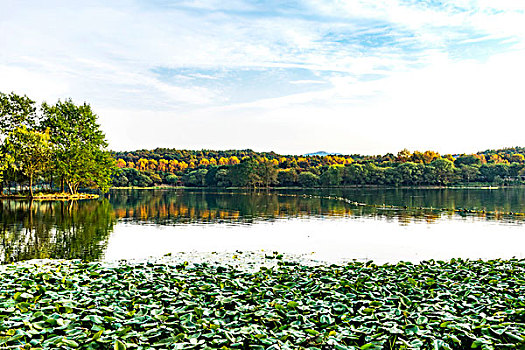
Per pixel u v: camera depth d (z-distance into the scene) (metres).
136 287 9.40
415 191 83.38
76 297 8.45
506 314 7.42
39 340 6.12
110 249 16.31
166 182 134.50
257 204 44.72
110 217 29.36
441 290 9.18
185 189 107.56
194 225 24.62
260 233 21.02
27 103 53.44
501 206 39.75
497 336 6.48
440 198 55.09
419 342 6.17
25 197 51.94
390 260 14.18
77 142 53.78
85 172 55.16
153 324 6.81
